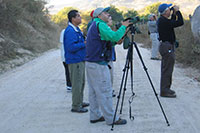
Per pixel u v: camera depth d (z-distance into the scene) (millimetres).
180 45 9914
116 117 4004
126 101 5141
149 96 5402
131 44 3963
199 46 8445
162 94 5336
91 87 4027
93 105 4086
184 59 8984
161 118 4203
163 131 3723
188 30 9914
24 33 15656
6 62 10047
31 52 13453
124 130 3809
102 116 4188
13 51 11773
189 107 4668
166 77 5238
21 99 5543
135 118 4246
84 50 4559
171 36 5156
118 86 6324
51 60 11508
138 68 8508
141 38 19078
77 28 4664
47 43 17688
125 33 3938
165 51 5113
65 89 6328
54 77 7746
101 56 3711
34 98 5598
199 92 5562
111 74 5277
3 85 6832
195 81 6504
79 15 4590
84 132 3811
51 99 5504
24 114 4633
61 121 4262
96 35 3688
